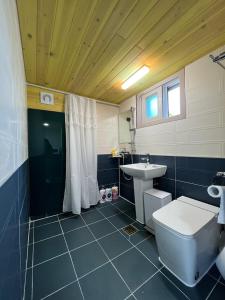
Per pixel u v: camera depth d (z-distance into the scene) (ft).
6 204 1.72
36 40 4.10
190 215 4.15
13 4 2.76
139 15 3.43
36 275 3.95
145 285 3.64
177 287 3.57
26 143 5.81
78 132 7.74
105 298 3.37
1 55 1.67
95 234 5.72
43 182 7.20
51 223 6.57
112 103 9.57
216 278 3.79
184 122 5.71
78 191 7.39
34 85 6.84
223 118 4.59
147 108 7.59
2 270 1.52
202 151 5.16
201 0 3.13
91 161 8.29
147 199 5.94
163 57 5.01
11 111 2.25
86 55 4.80
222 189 3.54
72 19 3.50
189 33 3.98
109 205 8.41
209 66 4.85
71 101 7.62
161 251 4.12
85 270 4.10
